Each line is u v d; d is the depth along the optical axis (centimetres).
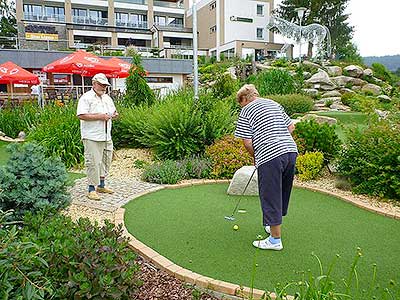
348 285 239
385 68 2631
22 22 3950
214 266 329
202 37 4772
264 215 357
